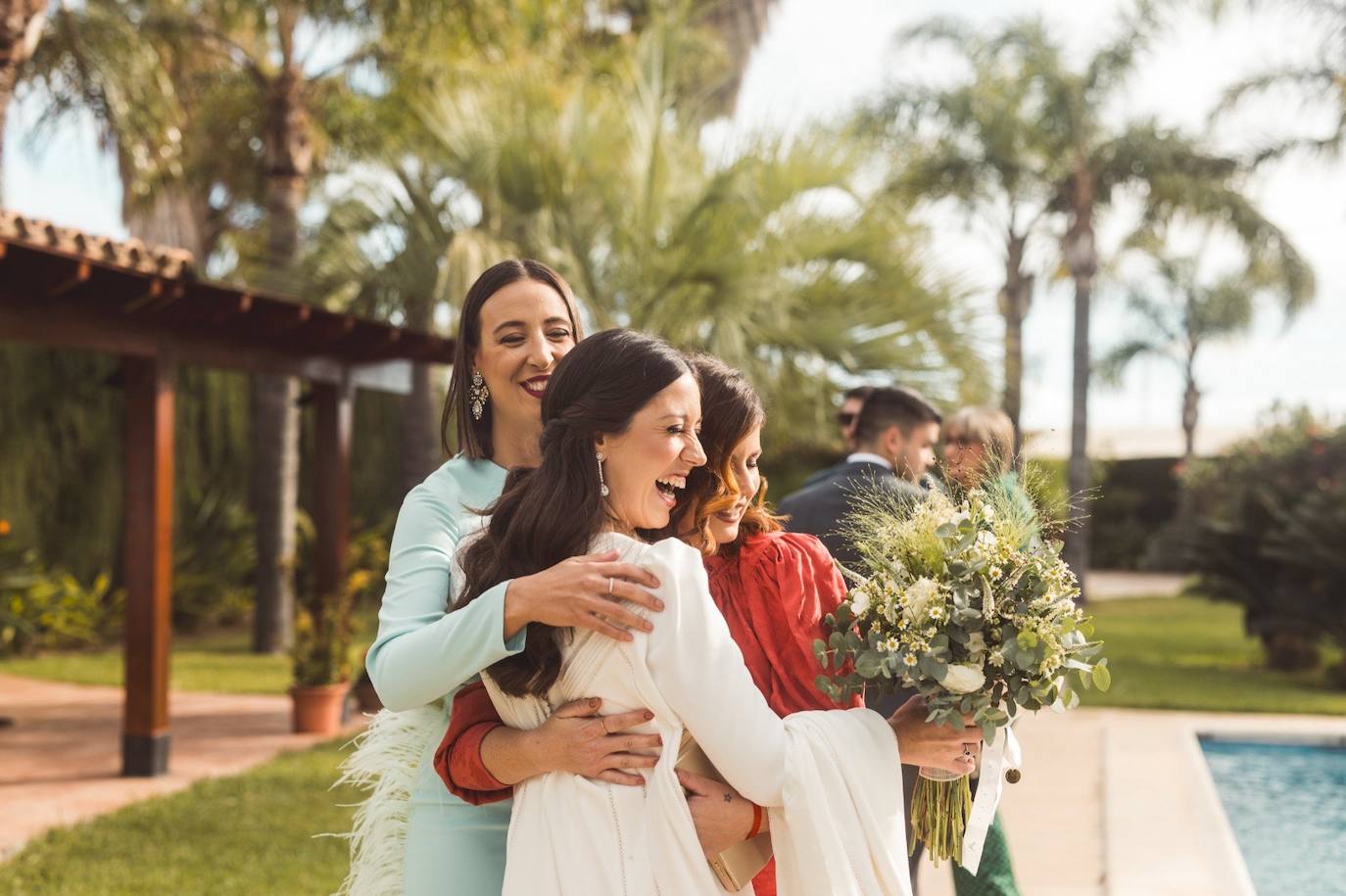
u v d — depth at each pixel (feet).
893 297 34.71
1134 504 93.86
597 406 5.62
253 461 50.42
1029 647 5.68
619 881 5.25
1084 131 51.78
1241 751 25.23
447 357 27.86
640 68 36.19
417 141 41.42
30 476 43.24
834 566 6.67
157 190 39.29
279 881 14.88
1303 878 17.46
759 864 5.60
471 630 5.41
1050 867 15.25
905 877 5.63
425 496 6.74
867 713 5.76
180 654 40.27
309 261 35.40
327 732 25.48
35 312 18.60
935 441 10.75
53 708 29.25
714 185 33.37
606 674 5.36
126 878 14.99
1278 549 34.96
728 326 32.09
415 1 35.99
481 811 6.15
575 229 34.01
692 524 6.51
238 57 42.14
